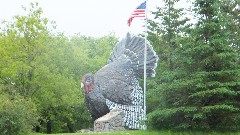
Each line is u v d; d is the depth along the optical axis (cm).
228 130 2230
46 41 4112
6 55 3616
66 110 4553
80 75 4975
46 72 3822
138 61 3544
